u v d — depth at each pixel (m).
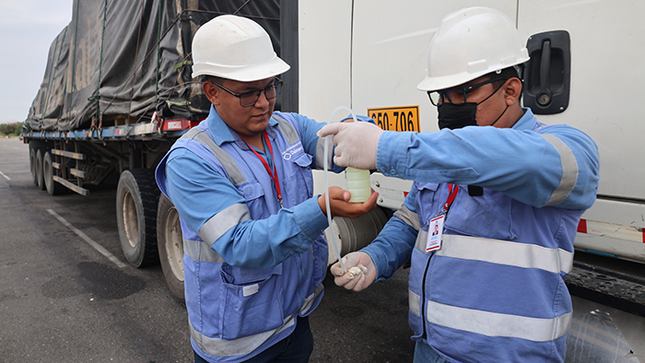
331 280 3.54
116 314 3.04
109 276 3.79
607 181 1.25
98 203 7.37
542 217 0.97
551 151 0.78
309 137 1.44
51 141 8.44
